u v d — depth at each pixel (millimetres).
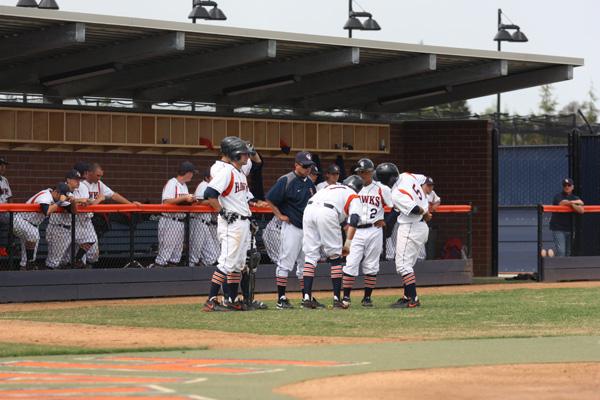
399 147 35688
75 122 30094
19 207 23594
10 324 18734
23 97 29734
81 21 24312
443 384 11906
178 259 25594
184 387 11555
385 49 29031
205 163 32656
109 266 25031
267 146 33062
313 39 27719
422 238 22281
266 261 27188
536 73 33594
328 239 21875
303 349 15117
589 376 12602
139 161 31562
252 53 27750
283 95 33062
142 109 31188
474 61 31750
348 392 11312
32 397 10859
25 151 29688
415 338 16625
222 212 20984
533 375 12656
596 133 36094
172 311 21250
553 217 31609
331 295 26031
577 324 18891
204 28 25984
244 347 15461
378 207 22234
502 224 43750
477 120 35062
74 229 24266
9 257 23672
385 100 34531
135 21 24953
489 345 15656
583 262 31406
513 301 23766
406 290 22297
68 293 24172
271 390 11398
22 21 24203
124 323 18875
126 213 24938
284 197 22156
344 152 34312
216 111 32719
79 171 24938
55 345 15625
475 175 35031
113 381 12000
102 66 27719
